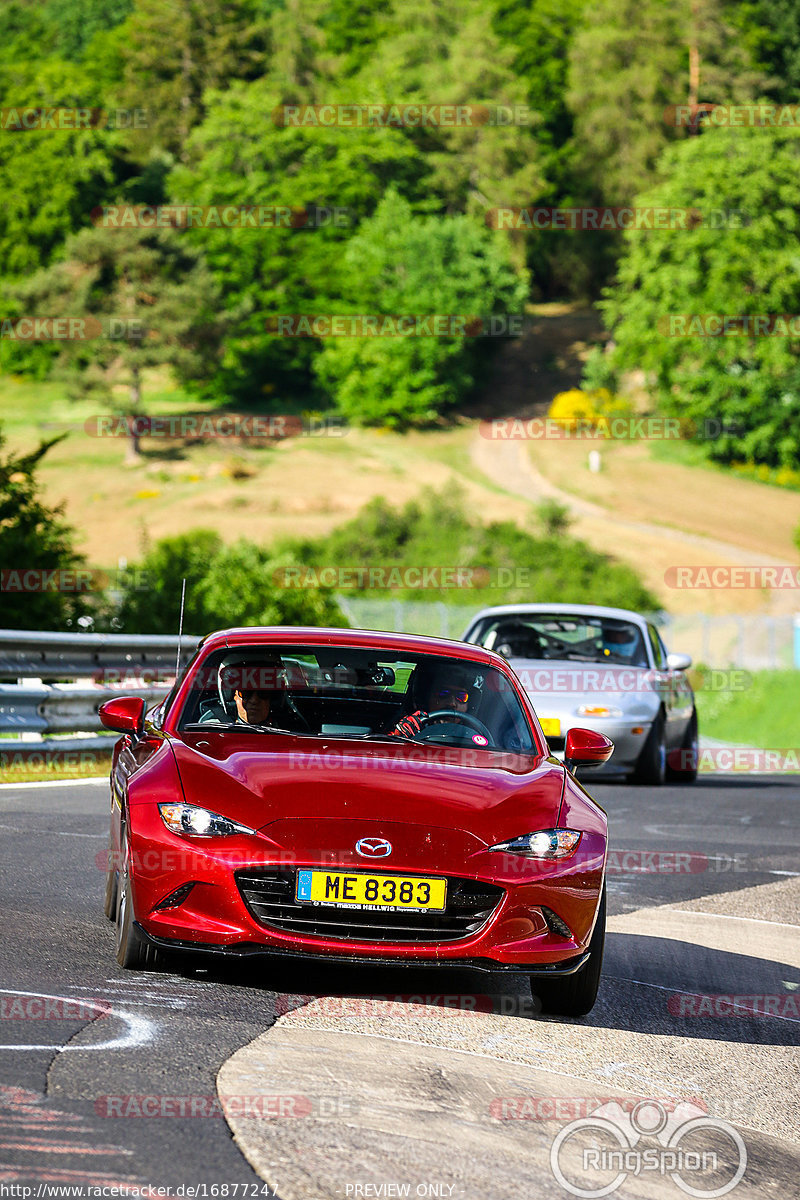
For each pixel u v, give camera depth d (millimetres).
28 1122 8820
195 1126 9016
